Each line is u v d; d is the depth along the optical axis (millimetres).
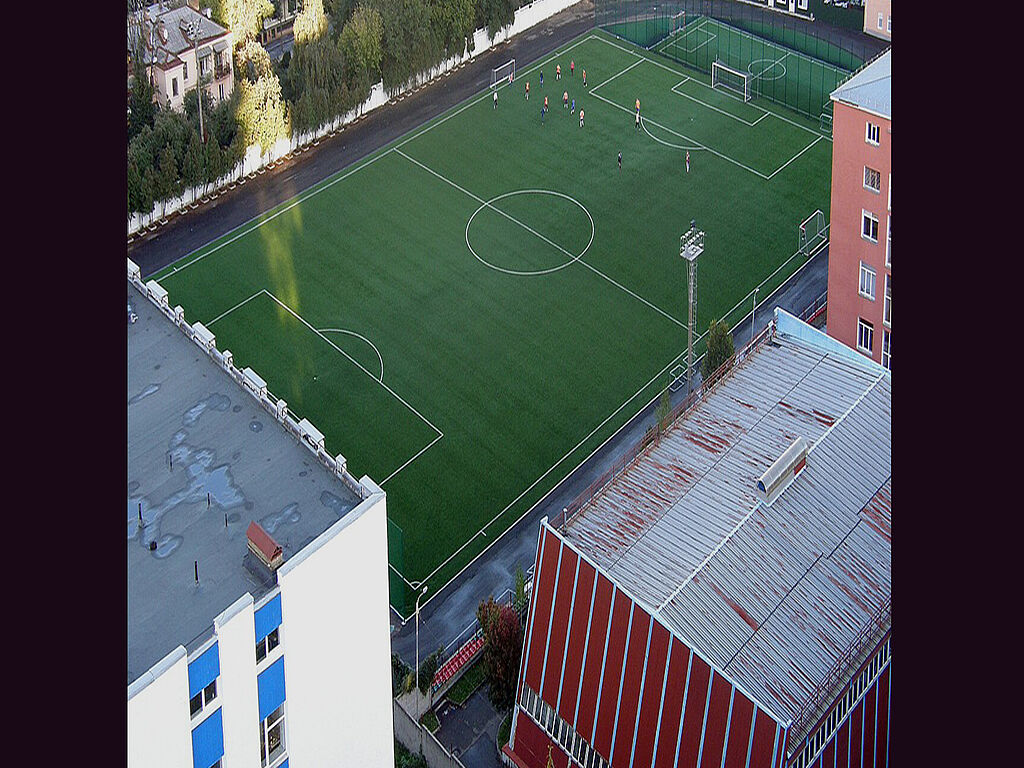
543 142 140375
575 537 82312
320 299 122688
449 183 135375
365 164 137500
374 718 64875
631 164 137750
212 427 64812
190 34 133000
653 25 156000
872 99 99375
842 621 79375
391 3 142125
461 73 148875
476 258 126875
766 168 137625
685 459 86688
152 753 54344
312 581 58625
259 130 134500
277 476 63031
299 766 61781
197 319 120875
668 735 78000
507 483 106688
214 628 55562
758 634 77875
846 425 87812
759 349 93875
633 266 126188
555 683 83938
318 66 138000
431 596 99188
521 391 113938
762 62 151125
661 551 81125
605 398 113438
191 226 130375
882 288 105062
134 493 61969
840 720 77188
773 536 82188
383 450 109062
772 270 126000
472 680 93312
